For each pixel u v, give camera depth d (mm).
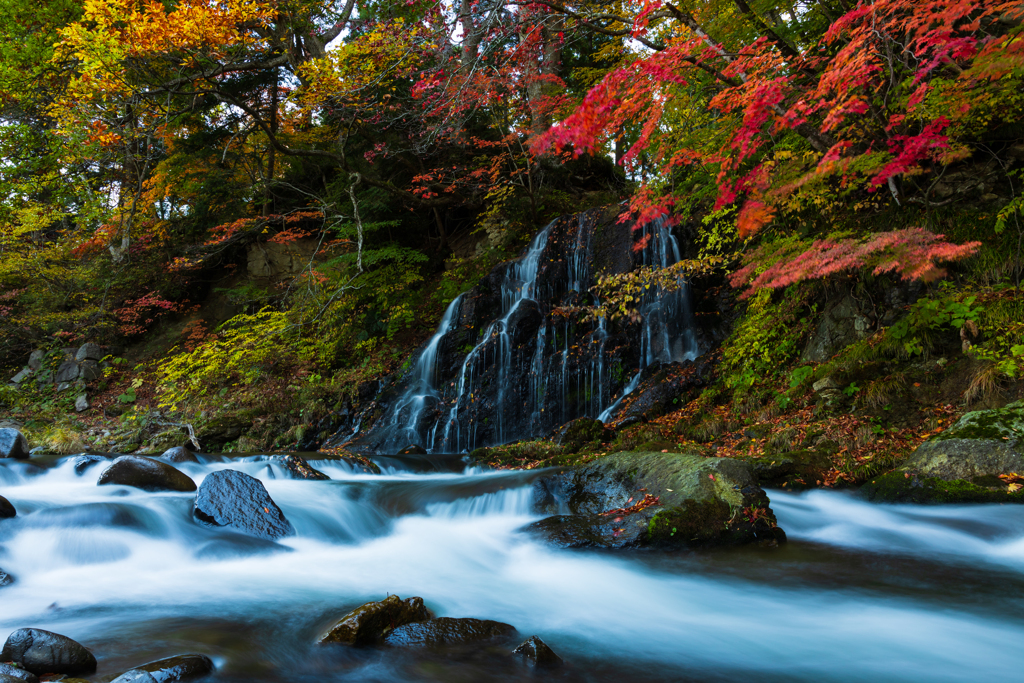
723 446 8406
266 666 2930
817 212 10195
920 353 8156
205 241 19406
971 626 3574
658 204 8734
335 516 6055
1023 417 6152
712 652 3236
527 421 12312
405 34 11727
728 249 11883
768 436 8211
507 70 11398
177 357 16281
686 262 10555
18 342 19297
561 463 8867
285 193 19703
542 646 3023
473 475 8617
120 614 3727
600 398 11695
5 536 4680
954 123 7852
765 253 8703
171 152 18109
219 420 14430
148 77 14516
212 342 16688
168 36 11781
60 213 17703
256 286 19953
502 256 15672
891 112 7695
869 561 4793
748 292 10336
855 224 9703
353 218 15992
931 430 7168
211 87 15273
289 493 6617
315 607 3904
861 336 9148
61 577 4461
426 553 5289
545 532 5344
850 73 5676
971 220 8445
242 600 4035
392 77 14055
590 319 12445
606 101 5988
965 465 5934
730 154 7035
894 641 3369
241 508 5523
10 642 2695
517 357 12922
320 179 19812
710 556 4914
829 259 7039
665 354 11852
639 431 9625
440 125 12945
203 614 3738
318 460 9172
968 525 5387
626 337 11977
